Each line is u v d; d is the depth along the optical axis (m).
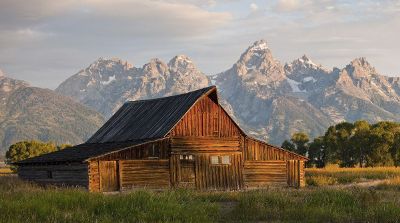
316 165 120.94
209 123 52.09
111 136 56.44
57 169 49.88
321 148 120.62
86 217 20.11
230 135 53.09
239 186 52.75
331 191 28.08
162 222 19.98
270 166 54.69
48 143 125.56
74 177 47.19
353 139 114.06
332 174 67.06
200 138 51.34
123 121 58.50
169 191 28.36
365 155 112.81
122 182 46.50
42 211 20.41
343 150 115.69
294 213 22.73
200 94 51.53
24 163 54.03
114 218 20.59
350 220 21.55
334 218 21.77
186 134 50.69
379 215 21.58
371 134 111.25
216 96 52.12
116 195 24.73
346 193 26.80
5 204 21.23
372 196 26.22
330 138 116.88
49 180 51.16
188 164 50.31
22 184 43.06
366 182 57.47
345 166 115.44
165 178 48.91
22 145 118.50
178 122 50.09
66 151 55.19
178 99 54.34
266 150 54.72
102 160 45.91
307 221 21.69
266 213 23.00
